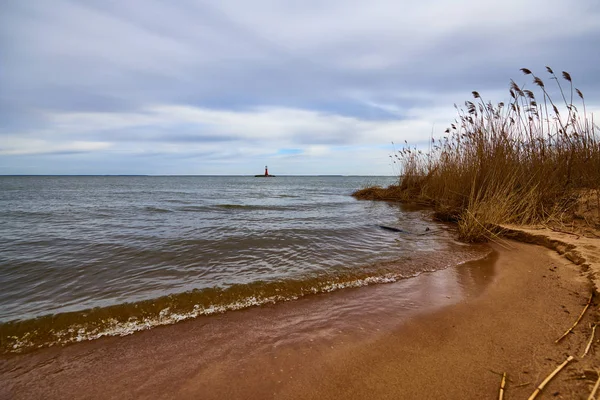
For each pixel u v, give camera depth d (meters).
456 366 1.96
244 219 9.22
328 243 5.87
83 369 2.08
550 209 6.39
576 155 6.61
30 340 2.45
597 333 2.15
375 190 17.16
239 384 1.86
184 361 2.13
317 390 1.79
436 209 10.04
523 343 2.16
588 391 1.56
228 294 3.31
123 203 14.58
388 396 1.71
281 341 2.37
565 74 6.34
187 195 21.23
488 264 4.35
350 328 2.54
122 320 2.77
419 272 4.07
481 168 7.62
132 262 4.58
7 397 1.82
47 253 5.07
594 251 4.07
